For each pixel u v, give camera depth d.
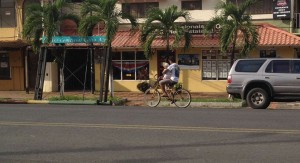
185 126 10.91
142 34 21.81
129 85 25.09
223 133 9.86
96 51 24.69
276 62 16.08
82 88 26.77
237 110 15.28
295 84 15.72
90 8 20.55
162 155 7.78
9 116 13.22
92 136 9.66
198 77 24.39
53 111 14.72
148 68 24.92
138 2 25.22
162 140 9.12
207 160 7.38
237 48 22.03
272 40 22.34
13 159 7.66
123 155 7.82
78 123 11.55
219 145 8.55
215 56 24.08
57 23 21.08
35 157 7.77
